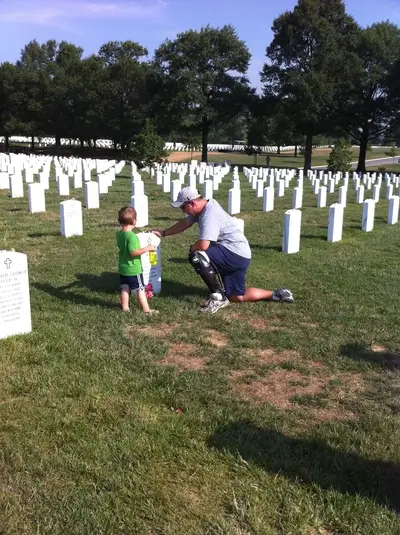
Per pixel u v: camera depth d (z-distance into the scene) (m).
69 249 9.42
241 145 102.25
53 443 3.45
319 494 3.07
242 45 61.06
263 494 3.04
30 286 7.01
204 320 5.98
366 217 12.87
